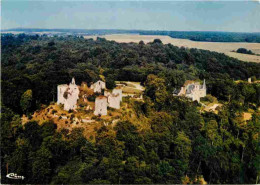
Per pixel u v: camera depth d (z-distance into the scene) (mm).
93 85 124375
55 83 123938
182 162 94188
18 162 85312
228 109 130250
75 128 92938
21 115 113312
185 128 112688
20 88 115000
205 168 98250
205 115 124312
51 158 86625
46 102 120062
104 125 95438
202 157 99750
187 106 126938
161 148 98438
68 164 84938
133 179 81812
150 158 91250
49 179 83812
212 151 101438
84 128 94188
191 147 102688
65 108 105250
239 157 106750
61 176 80562
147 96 131875
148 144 96375
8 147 92562
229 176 97812
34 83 120625
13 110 112688
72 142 88812
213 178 95250
